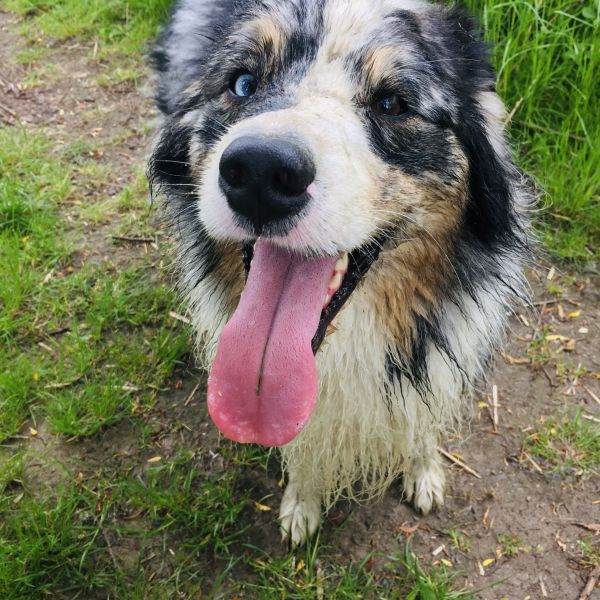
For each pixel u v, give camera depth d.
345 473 0.36
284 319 0.26
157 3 0.73
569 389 0.43
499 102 0.34
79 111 0.64
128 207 0.54
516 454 0.40
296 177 0.22
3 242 0.50
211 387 0.27
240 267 0.32
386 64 0.27
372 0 0.29
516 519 0.37
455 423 0.41
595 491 0.38
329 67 0.27
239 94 0.29
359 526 0.37
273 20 0.28
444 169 0.29
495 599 0.34
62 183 0.55
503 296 0.35
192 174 0.32
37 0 0.79
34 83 0.67
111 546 0.35
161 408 0.42
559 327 0.46
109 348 0.44
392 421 0.34
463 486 0.38
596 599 0.33
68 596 0.33
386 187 0.27
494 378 0.43
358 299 0.30
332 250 0.24
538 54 0.52
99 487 0.38
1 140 0.60
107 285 0.47
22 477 0.38
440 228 0.30
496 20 0.52
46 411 0.41
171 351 0.44
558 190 0.51
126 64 0.70
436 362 0.33
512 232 0.33
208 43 0.34
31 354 0.44
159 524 0.36
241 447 0.40
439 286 0.31
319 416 0.33
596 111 0.52
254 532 0.36
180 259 0.37
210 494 0.37
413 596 0.32
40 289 0.48
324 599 0.34
